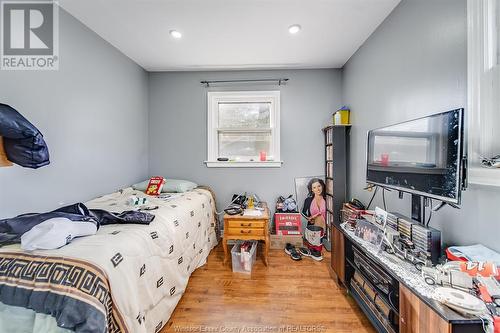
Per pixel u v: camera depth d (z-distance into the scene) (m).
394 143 1.48
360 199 2.29
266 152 3.00
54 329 0.84
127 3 1.64
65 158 1.71
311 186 2.87
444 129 1.06
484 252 0.99
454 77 1.19
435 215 1.33
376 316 1.33
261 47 2.30
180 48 2.32
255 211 2.35
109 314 0.94
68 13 1.74
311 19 1.85
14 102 1.42
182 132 2.95
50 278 0.88
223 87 2.91
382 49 1.89
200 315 1.53
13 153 1.14
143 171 2.85
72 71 1.78
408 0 1.56
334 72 2.84
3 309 0.90
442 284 0.97
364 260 1.49
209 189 2.83
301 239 2.60
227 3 1.65
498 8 0.99
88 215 1.26
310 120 2.88
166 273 1.44
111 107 2.23
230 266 2.19
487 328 0.77
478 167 1.03
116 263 1.01
